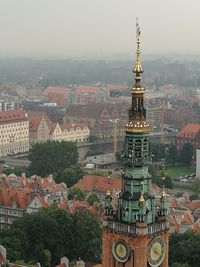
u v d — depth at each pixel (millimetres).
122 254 117688
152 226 116812
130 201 117188
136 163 117188
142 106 116938
